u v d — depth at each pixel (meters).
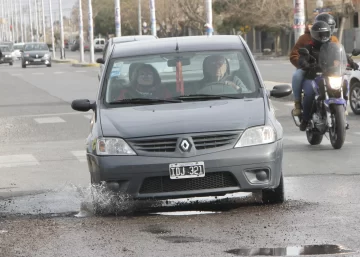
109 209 22.56
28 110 64.81
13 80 115.75
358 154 33.44
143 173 21.70
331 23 34.66
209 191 21.72
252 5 179.75
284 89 25.72
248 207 22.81
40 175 31.66
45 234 19.91
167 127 22.16
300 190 25.58
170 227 20.19
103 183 22.05
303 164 31.39
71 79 113.12
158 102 24.27
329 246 17.36
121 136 22.16
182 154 21.67
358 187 25.67
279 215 21.23
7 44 193.88
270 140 22.12
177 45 25.94
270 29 185.38
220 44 25.86
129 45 26.75
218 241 18.25
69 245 18.52
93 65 170.62
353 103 50.84
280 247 17.42
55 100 74.88
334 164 31.05
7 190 28.33
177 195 21.78
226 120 22.31
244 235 18.81
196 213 22.23
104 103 24.50
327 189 25.52
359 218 20.36
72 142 42.50
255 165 21.78
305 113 35.81
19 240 19.27
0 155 38.53
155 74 24.97
